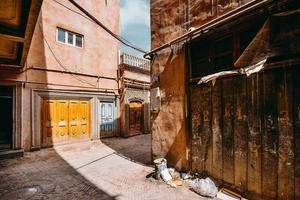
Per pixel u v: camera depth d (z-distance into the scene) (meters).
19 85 8.73
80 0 11.43
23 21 4.46
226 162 4.54
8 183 5.50
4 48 6.26
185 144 5.54
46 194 4.80
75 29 11.11
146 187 5.06
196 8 5.27
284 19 3.43
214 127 4.84
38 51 9.48
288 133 3.46
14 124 8.56
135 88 14.35
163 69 6.32
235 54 4.45
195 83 5.38
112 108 13.10
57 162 7.55
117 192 4.84
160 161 5.67
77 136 11.01
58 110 10.23
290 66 3.46
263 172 3.81
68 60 10.76
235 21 4.18
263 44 3.54
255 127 3.97
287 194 3.45
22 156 8.28
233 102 4.41
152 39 6.77
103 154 8.78
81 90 11.24
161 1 6.43
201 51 5.37
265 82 3.82
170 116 6.05
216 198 4.34
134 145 10.77
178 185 5.05
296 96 3.38
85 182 5.50
